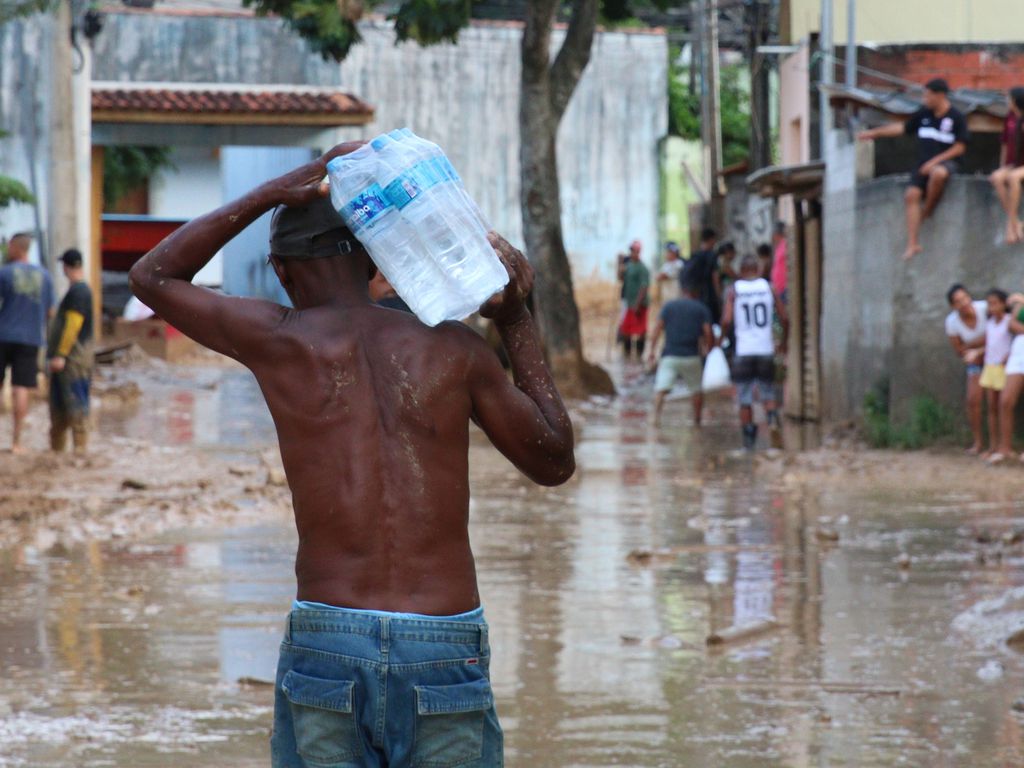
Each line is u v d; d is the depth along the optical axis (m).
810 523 24.02
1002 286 33.72
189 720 13.09
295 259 7.67
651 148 90.06
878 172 38.25
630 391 54.16
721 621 17.00
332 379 7.37
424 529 7.26
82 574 19.48
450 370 7.43
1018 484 28.20
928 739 12.52
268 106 64.69
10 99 56.09
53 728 12.81
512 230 87.00
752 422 35.59
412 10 47.09
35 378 31.47
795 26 56.09
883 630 16.48
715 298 50.38
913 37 54.09
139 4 77.75
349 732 7.06
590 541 22.41
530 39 48.00
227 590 18.48
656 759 12.01
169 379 55.50
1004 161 33.88
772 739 12.52
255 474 29.02
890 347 34.75
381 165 7.25
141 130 64.88
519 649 15.66
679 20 101.75
